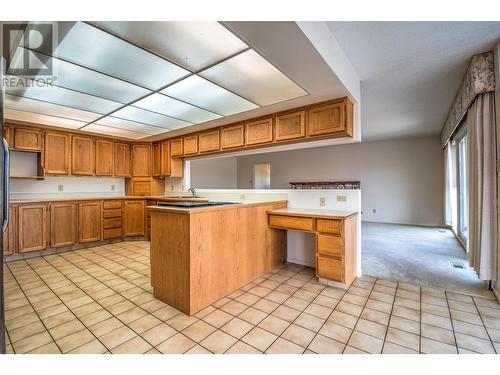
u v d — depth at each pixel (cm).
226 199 414
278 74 220
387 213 723
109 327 186
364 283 267
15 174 392
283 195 348
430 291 246
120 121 363
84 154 441
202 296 214
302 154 863
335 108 275
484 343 165
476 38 215
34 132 387
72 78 226
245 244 265
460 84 317
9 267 323
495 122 232
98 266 328
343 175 789
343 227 248
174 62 201
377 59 252
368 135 654
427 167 673
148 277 289
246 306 218
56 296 239
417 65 266
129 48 180
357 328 183
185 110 315
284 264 331
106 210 443
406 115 463
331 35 207
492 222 235
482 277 238
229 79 229
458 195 465
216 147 395
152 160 515
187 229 206
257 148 370
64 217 395
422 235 528
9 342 168
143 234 477
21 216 353
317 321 193
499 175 222
